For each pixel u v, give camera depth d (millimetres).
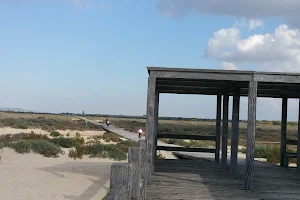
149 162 7539
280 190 7652
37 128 42625
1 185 9289
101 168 13906
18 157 15344
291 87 9352
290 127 47125
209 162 11820
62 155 17156
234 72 7473
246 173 7457
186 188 7426
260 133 45938
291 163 16359
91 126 53156
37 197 8453
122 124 62812
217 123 11977
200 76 7555
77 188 9852
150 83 7586
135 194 3818
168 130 41000
